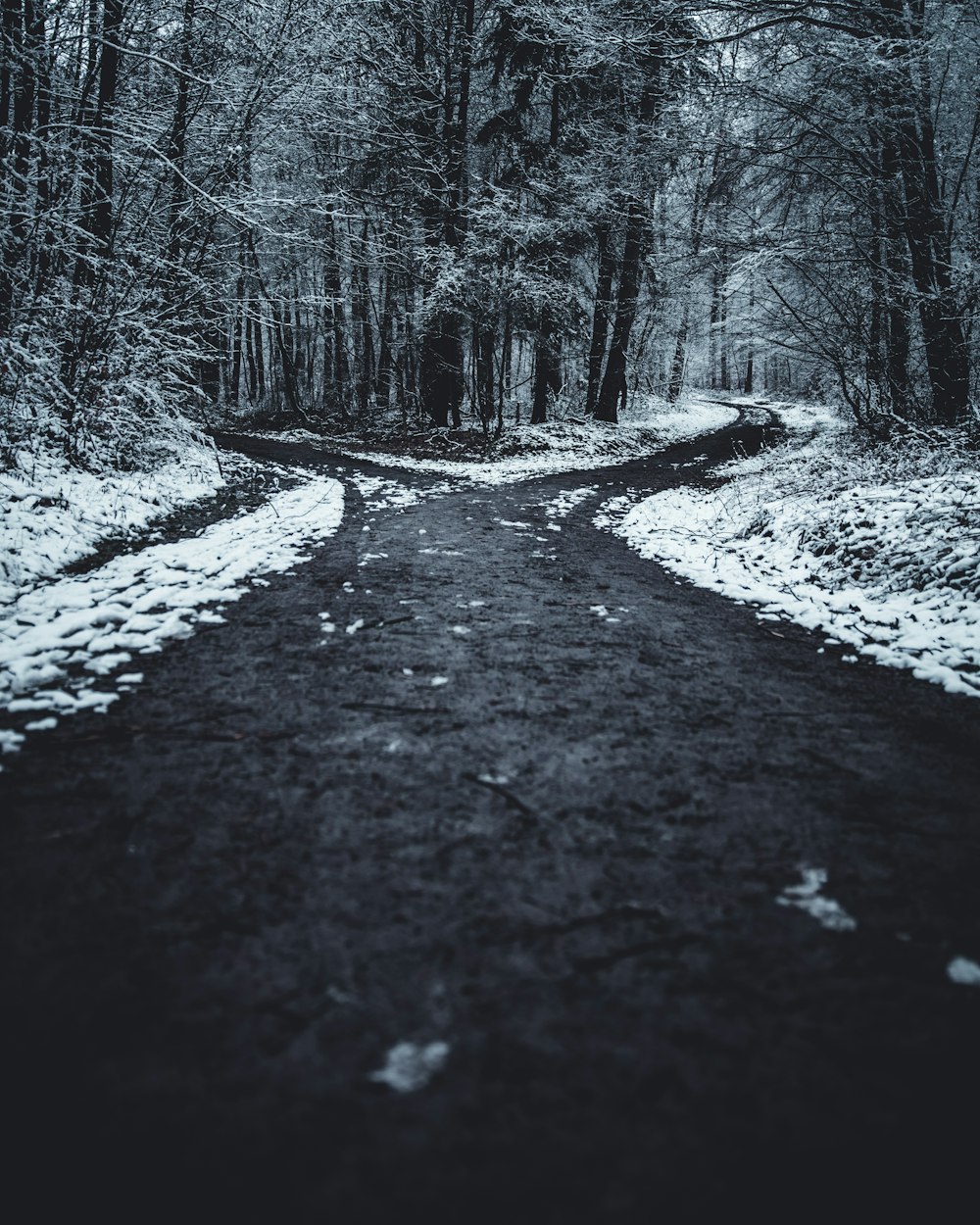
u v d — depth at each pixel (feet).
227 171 35.29
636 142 37.09
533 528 28.04
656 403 96.58
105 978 5.18
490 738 9.52
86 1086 4.29
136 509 25.29
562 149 60.85
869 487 25.54
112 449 28.68
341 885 6.33
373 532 25.26
